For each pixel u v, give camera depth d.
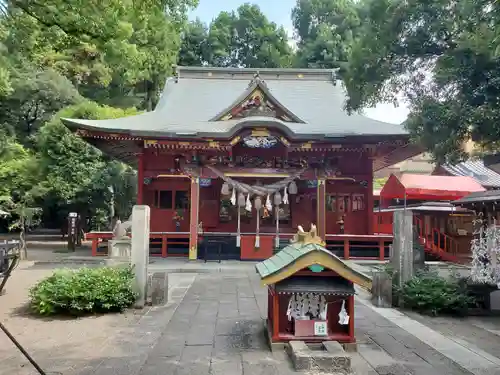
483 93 6.22
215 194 21.31
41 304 8.58
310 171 19.58
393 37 7.53
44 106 33.84
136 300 9.42
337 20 30.47
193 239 18.50
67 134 23.67
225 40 53.59
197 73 26.22
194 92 24.75
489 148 7.29
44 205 31.16
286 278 6.43
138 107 42.41
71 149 24.00
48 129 24.20
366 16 8.24
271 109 20.55
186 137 17.91
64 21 8.02
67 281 8.98
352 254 19.52
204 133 17.78
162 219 20.89
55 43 8.65
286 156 19.53
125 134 18.02
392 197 20.61
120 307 9.01
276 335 6.44
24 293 11.00
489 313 9.05
